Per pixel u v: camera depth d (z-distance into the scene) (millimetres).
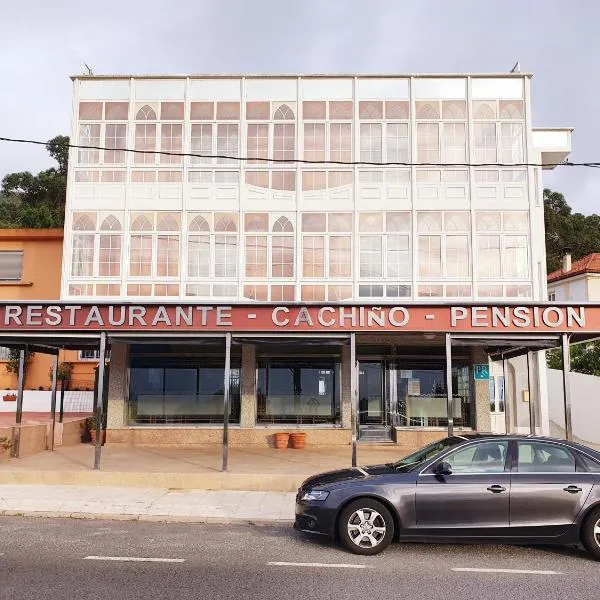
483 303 13367
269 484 12375
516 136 18406
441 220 18109
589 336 13930
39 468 13133
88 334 13828
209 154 18406
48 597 5953
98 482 12547
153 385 18078
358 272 17906
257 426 17828
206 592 6176
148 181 18312
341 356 18156
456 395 18281
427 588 6414
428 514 7750
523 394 18875
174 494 11750
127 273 17891
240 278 17875
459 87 18594
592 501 7684
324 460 14875
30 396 23578
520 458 8016
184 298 17797
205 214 18188
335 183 18297
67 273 17875
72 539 8539
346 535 7809
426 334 13867
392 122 18516
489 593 6270
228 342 13414
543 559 7672
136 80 18656
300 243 18031
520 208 18062
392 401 18188
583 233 52688
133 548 8047
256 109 18625
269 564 7305
